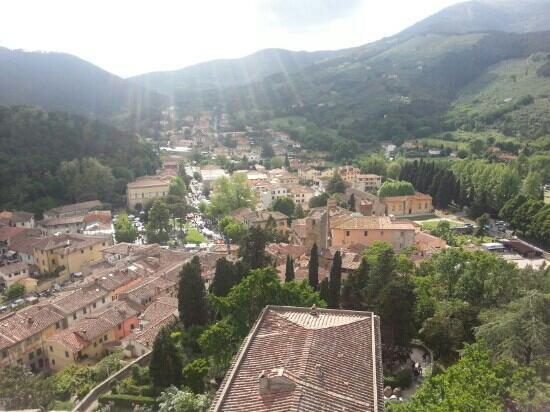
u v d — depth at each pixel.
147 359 62.31
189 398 43.84
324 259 95.19
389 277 59.75
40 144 185.88
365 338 33.50
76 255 119.31
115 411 51.09
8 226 142.12
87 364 69.69
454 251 61.09
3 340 70.06
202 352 54.28
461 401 30.30
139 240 146.12
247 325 48.91
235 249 121.12
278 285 49.69
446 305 53.16
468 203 162.62
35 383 51.00
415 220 153.25
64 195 179.38
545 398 32.59
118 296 91.19
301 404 24.70
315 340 30.86
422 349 57.84
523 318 40.72
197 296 63.91
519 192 156.62
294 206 165.88
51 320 77.88
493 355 40.19
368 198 168.62
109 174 190.38
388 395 46.34
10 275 109.94
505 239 129.00
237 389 27.62
